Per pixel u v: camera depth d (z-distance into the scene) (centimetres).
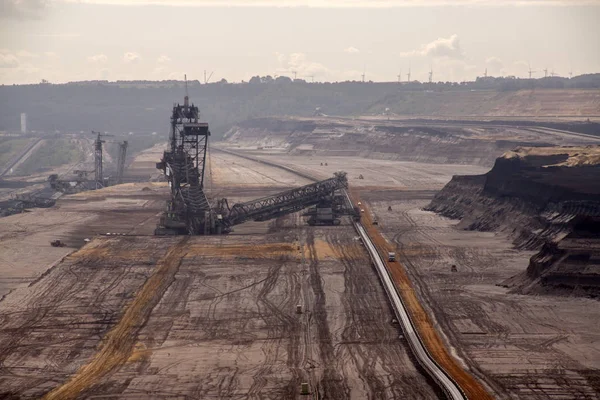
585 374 9712
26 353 11056
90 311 12794
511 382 9494
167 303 13112
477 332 11350
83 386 9775
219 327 11931
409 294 13212
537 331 11312
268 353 10806
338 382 9662
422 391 9300
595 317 11794
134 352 11000
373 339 11244
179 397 9375
